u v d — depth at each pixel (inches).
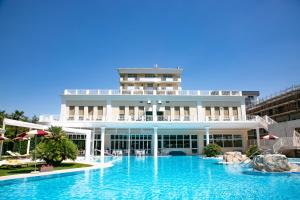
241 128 1304.1
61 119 1309.1
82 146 1258.0
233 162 856.9
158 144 1365.7
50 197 360.5
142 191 402.0
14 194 377.7
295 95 1440.7
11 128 1197.7
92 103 1344.7
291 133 1064.8
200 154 1355.8
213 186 442.9
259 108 1873.8
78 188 424.5
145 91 1396.4
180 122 1205.1
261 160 640.4
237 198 354.3
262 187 431.8
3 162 705.0
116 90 1368.1
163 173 612.4
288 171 619.2
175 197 360.8
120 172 625.9
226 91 1418.6
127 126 1182.9
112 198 354.6
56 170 584.7
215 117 1374.3
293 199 347.3
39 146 633.6
